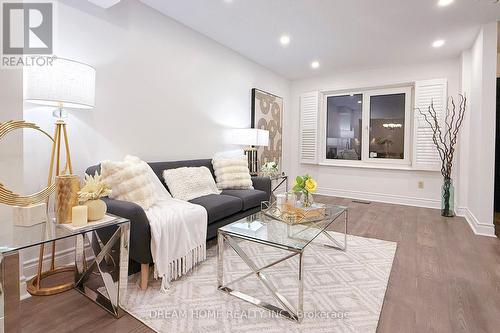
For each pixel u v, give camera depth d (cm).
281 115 531
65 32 214
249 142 389
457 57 413
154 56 286
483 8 273
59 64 169
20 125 158
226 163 334
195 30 333
